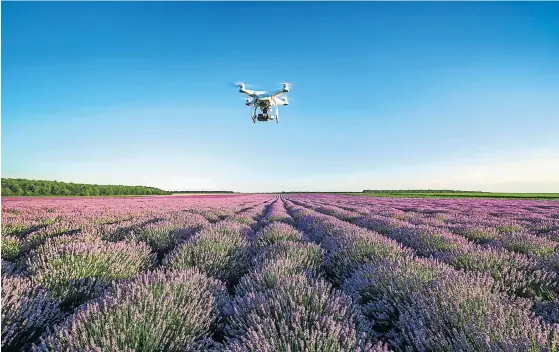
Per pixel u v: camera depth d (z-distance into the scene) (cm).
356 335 248
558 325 215
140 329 247
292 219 1328
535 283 388
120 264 462
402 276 354
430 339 229
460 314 252
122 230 861
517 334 222
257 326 243
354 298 347
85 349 216
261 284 383
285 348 222
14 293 304
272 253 517
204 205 2292
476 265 440
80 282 391
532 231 855
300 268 457
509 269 433
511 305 268
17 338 271
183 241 694
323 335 230
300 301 299
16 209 1520
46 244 548
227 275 484
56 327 248
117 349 218
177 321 276
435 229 771
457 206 2128
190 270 404
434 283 312
